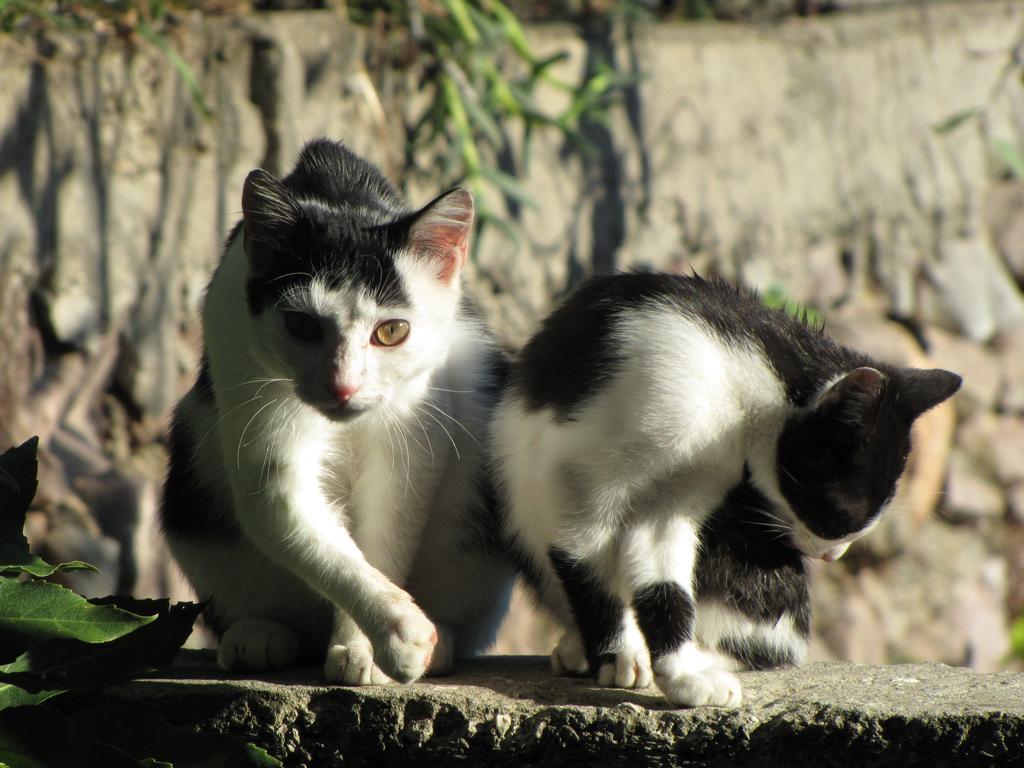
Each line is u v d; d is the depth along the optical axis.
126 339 8.30
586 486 4.10
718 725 3.82
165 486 5.08
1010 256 10.73
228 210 8.48
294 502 4.27
